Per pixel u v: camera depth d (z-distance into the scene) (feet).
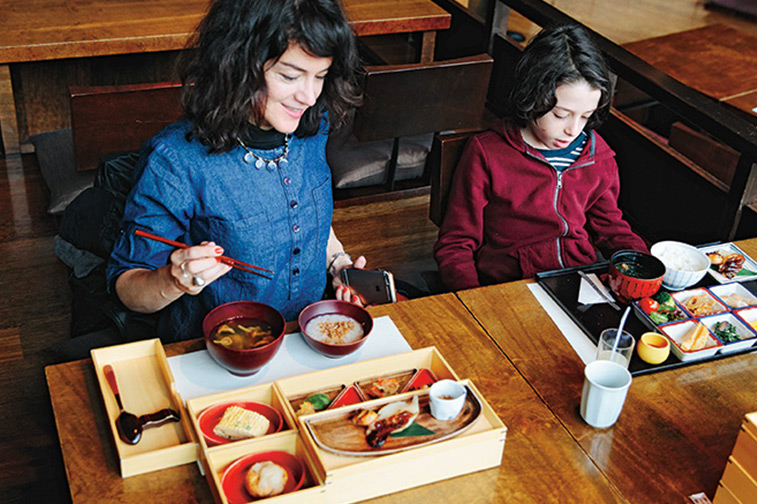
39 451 7.03
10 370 7.90
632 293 5.78
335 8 4.58
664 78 8.57
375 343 5.23
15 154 11.46
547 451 4.58
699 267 6.22
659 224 9.45
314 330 5.17
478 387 5.01
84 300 6.93
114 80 12.13
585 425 4.80
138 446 4.31
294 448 4.35
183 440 4.38
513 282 6.12
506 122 6.92
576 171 6.98
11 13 10.34
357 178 10.30
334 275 6.42
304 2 4.46
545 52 6.17
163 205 5.19
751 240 6.92
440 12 11.51
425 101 9.20
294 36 4.47
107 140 8.28
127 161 6.44
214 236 5.48
